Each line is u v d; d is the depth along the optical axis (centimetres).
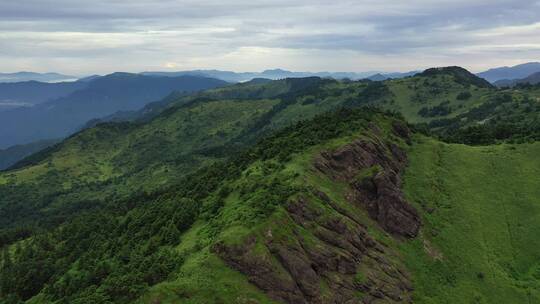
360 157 15000
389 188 13812
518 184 16838
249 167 16025
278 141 17525
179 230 12812
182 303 8544
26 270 15625
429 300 11394
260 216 10638
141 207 19225
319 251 10488
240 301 8812
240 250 9625
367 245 11894
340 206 12531
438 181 16400
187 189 17662
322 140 15875
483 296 12181
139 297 8756
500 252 13912
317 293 9688
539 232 14788
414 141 19050
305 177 13188
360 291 10500
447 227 14362
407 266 12269
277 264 9662
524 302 12281
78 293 11519
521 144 19575
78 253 16350
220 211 12644
